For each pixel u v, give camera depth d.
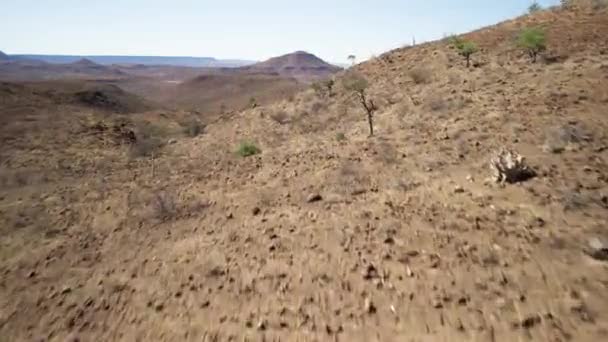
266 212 10.07
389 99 21.08
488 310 5.02
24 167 20.31
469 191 8.55
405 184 9.76
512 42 23.23
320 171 12.44
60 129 32.22
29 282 8.21
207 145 24.25
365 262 6.73
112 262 8.76
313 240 7.91
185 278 7.41
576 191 7.47
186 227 10.18
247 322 5.77
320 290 6.22
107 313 6.71
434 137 12.77
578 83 13.29
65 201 14.21
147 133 35.06
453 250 6.52
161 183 15.53
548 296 5.03
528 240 6.33
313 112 25.50
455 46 27.19
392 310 5.43
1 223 12.15
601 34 19.03
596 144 9.12
